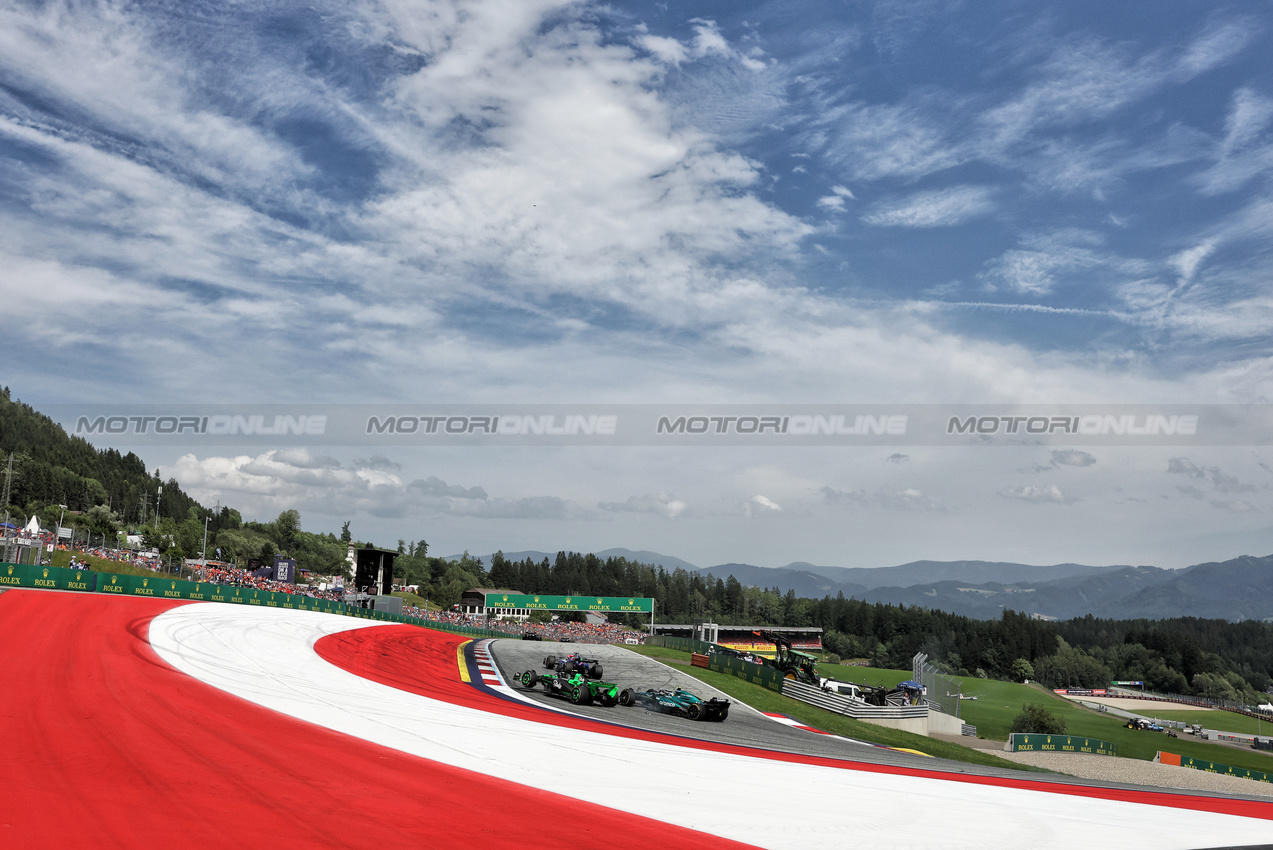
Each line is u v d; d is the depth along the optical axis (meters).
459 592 176.12
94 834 6.54
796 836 9.14
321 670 22.83
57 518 124.75
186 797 7.88
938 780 16.22
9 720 10.91
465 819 8.13
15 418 193.12
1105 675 168.12
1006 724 78.19
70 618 25.38
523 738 15.22
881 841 9.35
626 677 36.94
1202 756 71.12
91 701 13.05
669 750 16.17
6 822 6.64
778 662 43.56
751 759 16.33
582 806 9.48
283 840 6.79
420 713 17.00
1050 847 9.92
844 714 35.72
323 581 105.00
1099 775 39.22
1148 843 10.63
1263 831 12.54
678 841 8.29
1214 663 187.00
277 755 10.37
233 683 17.45
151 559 73.44
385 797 8.71
